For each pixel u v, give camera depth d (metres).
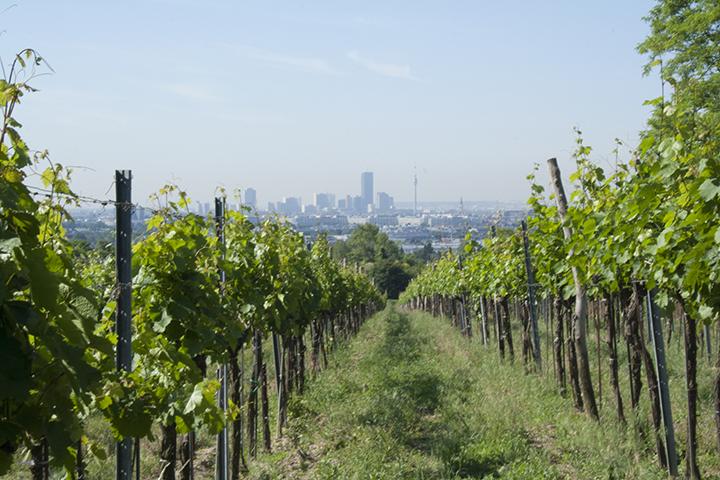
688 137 6.12
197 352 6.48
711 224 5.36
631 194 6.99
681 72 23.42
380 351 23.14
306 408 14.53
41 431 3.32
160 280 6.53
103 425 9.73
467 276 24.00
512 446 9.88
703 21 22.67
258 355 11.50
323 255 21.80
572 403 12.70
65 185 4.51
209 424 5.72
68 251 4.57
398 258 121.50
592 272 9.22
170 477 6.53
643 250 7.32
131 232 5.31
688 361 8.11
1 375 2.84
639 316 9.33
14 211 3.25
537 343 16.19
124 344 5.27
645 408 10.25
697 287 6.58
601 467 8.50
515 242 17.39
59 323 3.32
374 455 9.89
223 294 8.41
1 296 2.88
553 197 12.33
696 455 8.37
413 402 13.59
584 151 10.30
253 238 11.02
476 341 25.06
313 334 20.75
